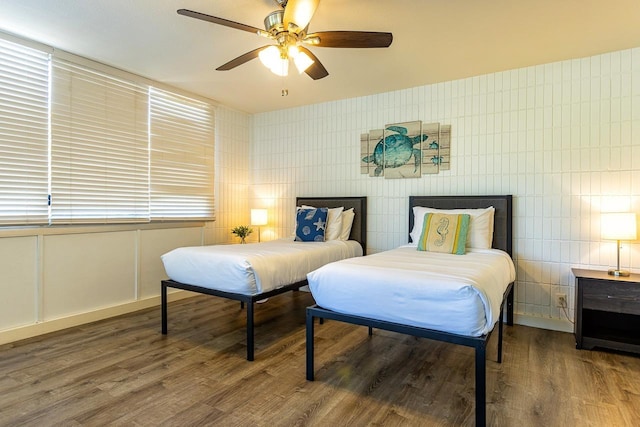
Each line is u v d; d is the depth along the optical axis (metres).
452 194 3.56
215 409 1.80
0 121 2.62
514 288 3.25
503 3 2.18
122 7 2.26
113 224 3.37
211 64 3.19
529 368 2.31
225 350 2.57
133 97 3.50
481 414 1.62
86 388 1.99
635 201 2.79
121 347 2.59
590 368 2.31
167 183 3.85
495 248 3.23
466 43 2.72
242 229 4.42
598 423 1.70
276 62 2.29
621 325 2.85
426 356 2.49
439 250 2.97
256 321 3.26
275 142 4.75
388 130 3.92
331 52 2.89
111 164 3.33
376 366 2.32
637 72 2.80
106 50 2.90
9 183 2.68
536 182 3.17
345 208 4.12
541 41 2.69
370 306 1.96
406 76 3.44
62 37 2.68
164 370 2.23
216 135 4.44
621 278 2.54
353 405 1.85
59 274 2.97
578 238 3.01
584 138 2.98
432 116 3.66
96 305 3.24
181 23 2.46
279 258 2.75
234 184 4.71
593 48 2.81
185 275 2.80
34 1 2.19
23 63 2.73
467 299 1.68
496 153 3.35
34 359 2.37
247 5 2.23
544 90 3.13
